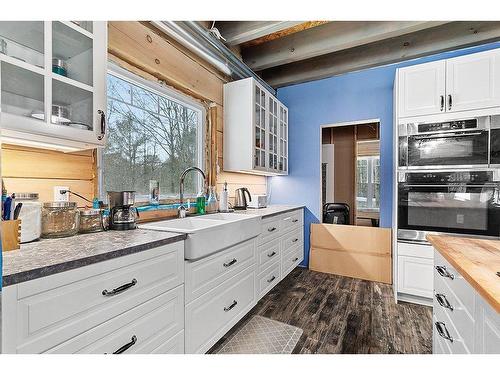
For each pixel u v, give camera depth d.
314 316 2.27
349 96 3.47
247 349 1.79
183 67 2.36
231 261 1.84
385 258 3.11
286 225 3.02
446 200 2.34
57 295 0.85
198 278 1.52
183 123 2.53
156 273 1.23
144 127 2.09
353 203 5.02
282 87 3.99
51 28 1.14
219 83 2.89
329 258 3.45
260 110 2.98
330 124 3.59
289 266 3.11
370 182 4.93
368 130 4.92
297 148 3.81
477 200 2.23
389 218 3.20
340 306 2.46
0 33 1.07
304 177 3.76
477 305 0.88
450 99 2.32
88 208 1.57
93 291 0.96
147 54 1.99
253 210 2.86
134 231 1.47
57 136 1.15
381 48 3.40
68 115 1.26
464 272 0.90
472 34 2.95
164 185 2.29
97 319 0.97
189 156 2.60
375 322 2.16
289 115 3.86
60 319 0.86
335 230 3.44
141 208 1.91
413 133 2.48
